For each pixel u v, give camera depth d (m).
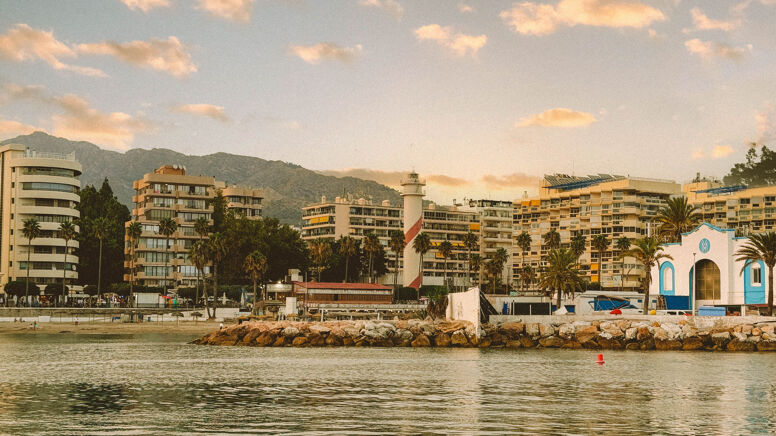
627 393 66.19
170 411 55.19
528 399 62.06
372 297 184.12
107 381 72.62
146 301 194.75
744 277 130.75
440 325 125.50
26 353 103.88
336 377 76.50
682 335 115.50
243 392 65.19
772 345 111.88
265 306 178.62
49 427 49.19
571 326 119.94
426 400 61.03
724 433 48.78
